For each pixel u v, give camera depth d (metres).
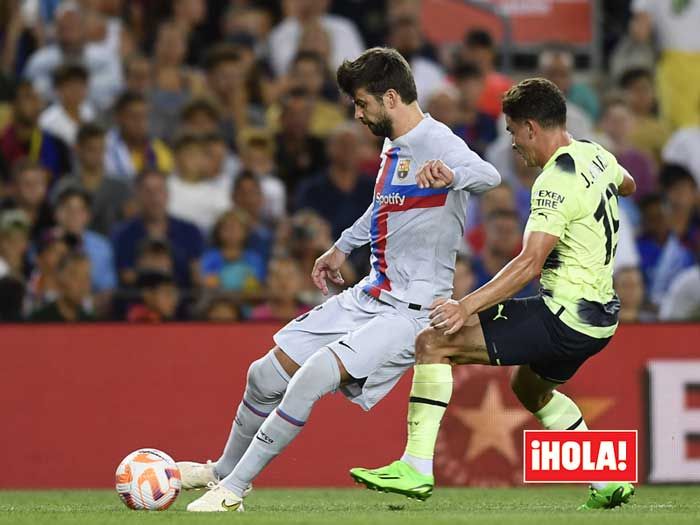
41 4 44.16
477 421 28.91
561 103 18.00
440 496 25.06
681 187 40.19
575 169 17.67
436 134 17.97
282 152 40.62
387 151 18.56
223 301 32.44
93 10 43.66
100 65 42.53
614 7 46.06
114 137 39.28
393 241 18.38
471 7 45.22
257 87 42.91
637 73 44.34
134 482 18.47
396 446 28.80
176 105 41.81
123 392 28.53
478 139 42.59
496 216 35.19
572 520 16.44
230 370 28.73
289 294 32.88
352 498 24.39
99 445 28.39
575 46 45.41
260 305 32.78
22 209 36.47
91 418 28.41
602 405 29.03
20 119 38.91
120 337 28.64
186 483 20.00
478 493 26.33
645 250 38.78
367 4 46.41
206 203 38.19
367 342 17.94
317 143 40.84
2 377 28.25
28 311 31.91
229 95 42.03
